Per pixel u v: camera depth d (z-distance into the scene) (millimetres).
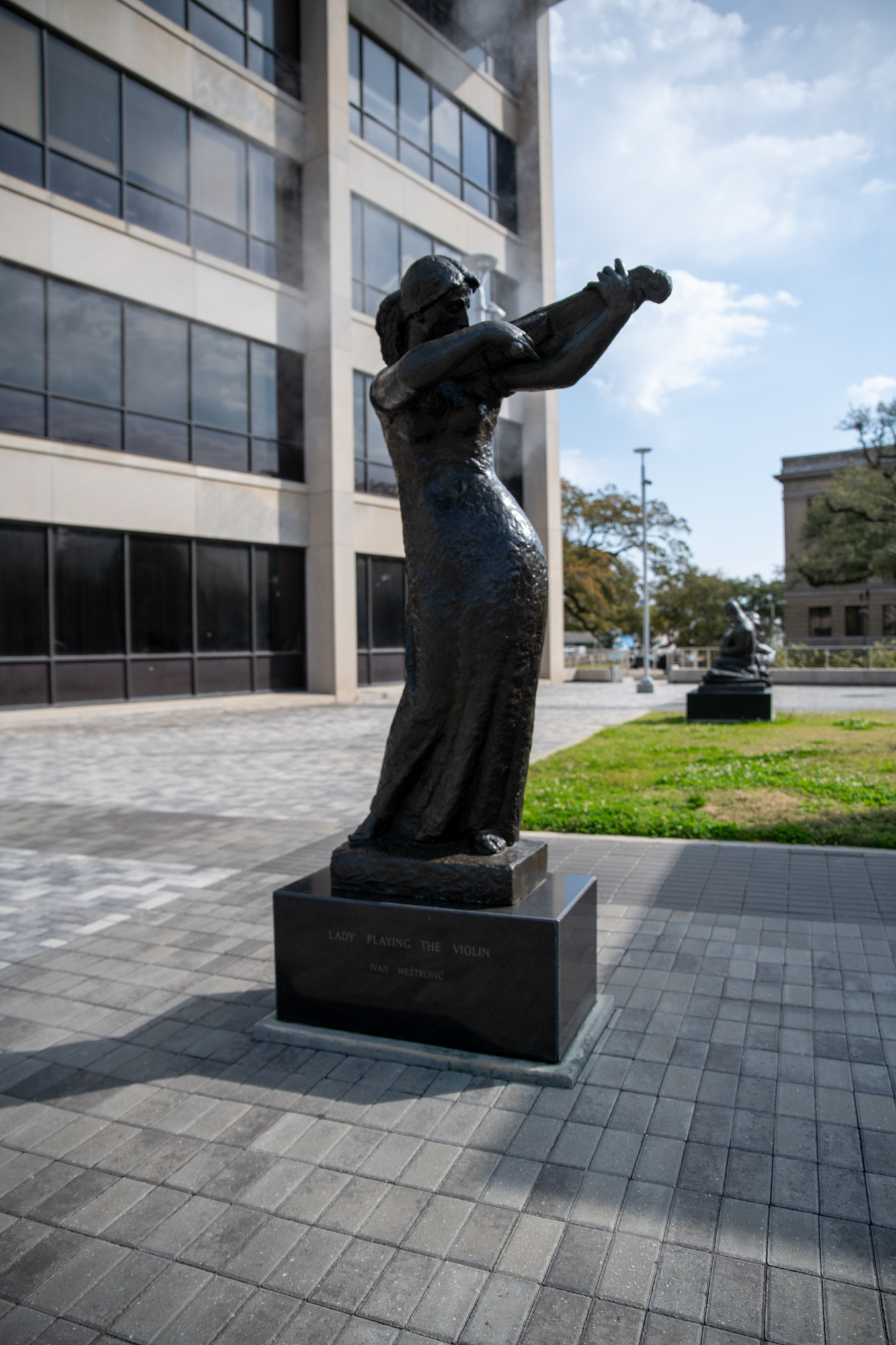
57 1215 2652
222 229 20188
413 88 24484
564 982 3438
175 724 17250
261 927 5277
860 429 30953
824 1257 2418
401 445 3740
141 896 5945
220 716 18656
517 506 3736
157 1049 3695
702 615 53844
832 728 15680
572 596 39625
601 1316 2219
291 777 11055
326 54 21188
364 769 11602
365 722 17719
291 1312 2256
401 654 25016
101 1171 2863
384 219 23422
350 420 22188
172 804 9281
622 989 4266
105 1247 2514
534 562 3652
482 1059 3443
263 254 21141
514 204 28391
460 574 3580
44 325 16875
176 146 19203
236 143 20469
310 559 22281
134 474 18328
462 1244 2486
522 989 3404
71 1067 3561
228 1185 2775
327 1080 3400
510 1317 2223
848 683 28984
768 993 4199
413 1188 2740
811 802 8711
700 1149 2922
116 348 18109
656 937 5012
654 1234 2516
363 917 3619
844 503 32281
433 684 3646
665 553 42906
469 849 3729
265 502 21094
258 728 16578
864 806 8453
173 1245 2512
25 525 16875
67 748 13859
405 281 3633
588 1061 3525
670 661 32781
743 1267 2381
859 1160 2855
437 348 3291
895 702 21750
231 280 20109
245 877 6418
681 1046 3656
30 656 17000
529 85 28016
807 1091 3289
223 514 20172
